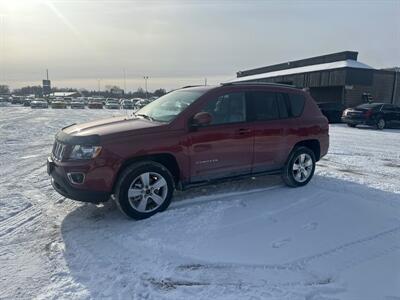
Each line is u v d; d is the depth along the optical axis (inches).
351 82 1026.7
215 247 148.9
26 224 175.0
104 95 4534.9
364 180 261.9
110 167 166.6
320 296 116.4
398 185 249.1
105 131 172.9
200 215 178.9
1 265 136.6
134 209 173.3
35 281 125.8
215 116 196.7
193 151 186.7
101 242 154.5
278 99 227.0
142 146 172.9
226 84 208.1
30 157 353.1
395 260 140.6
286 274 129.8
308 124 236.8
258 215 182.9
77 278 127.4
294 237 159.5
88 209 194.4
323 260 139.9
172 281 125.0
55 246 151.7
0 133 564.4
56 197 216.8
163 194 181.9
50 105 2250.2
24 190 232.2
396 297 116.3
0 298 115.8
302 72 1206.9
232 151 200.7
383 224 175.0
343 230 167.5
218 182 201.5
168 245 149.9
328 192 222.2
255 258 140.9
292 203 201.8
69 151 169.0
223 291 119.0
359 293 118.4
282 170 229.3
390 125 776.9
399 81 1110.4
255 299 114.3
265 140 214.1
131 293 118.1
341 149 440.5
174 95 218.2
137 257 141.5
